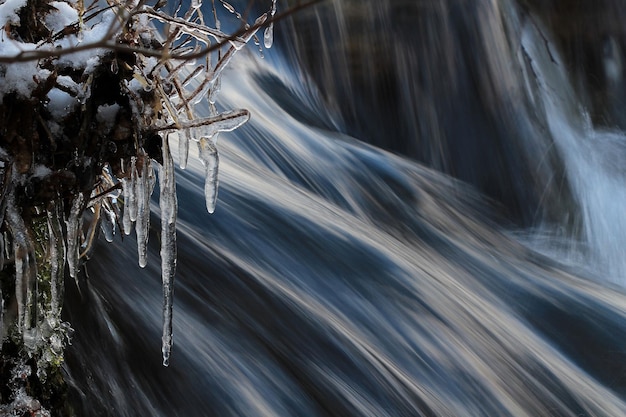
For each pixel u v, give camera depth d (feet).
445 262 35.27
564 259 47.80
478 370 26.09
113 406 17.24
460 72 55.72
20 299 12.50
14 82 11.63
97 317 18.69
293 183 37.78
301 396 21.17
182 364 19.67
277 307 23.79
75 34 12.21
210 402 19.43
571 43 60.59
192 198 27.94
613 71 61.62
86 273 17.83
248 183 31.53
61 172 12.32
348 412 21.61
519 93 56.54
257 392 20.44
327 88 54.08
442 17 55.31
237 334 21.88
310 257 28.12
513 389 26.02
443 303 29.07
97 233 16.88
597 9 60.54
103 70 12.14
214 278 23.56
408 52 55.31
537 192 54.24
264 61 50.90
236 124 12.66
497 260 37.65
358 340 24.56
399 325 26.55
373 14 54.95
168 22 12.50
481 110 55.67
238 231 27.27
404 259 30.91
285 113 45.47
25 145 11.95
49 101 12.10
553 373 27.84
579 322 32.73
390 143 55.36
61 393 15.07
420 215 41.42
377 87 55.36
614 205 55.16
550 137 56.65
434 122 55.57
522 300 33.73
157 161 13.01
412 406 23.03
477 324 28.91
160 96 12.68
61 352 14.97
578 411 26.30
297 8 8.90
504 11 57.11
